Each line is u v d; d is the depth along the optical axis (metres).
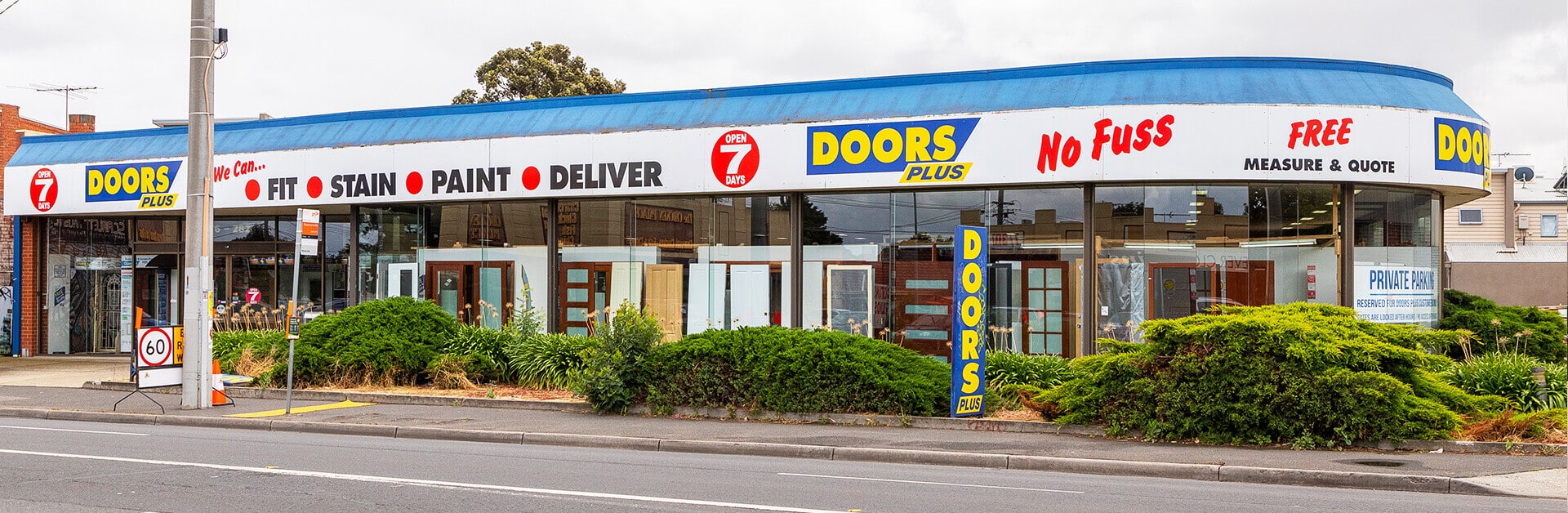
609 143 22.95
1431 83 20.55
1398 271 20.53
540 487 10.92
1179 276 19.84
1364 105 19.27
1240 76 19.67
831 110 21.55
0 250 29.89
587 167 23.12
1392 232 20.47
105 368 26.88
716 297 22.78
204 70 18.45
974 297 15.90
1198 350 14.28
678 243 23.14
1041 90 20.41
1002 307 20.80
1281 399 13.73
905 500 10.29
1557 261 52.75
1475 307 23.20
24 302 29.81
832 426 16.03
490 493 10.55
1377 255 20.25
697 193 22.58
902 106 21.06
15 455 13.11
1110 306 20.06
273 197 26.09
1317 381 13.66
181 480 11.21
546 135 23.53
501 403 18.53
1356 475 11.62
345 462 12.73
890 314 21.55
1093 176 19.61
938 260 21.27
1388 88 19.77
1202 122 19.19
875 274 21.70
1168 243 19.89
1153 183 19.89
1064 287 20.36
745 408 16.84
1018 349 20.62
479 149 24.12
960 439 14.54
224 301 29.70
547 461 13.07
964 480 11.70
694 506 9.90
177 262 30.53
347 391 19.86
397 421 16.70
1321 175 19.16
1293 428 13.76
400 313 21.19
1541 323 22.70
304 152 25.77
